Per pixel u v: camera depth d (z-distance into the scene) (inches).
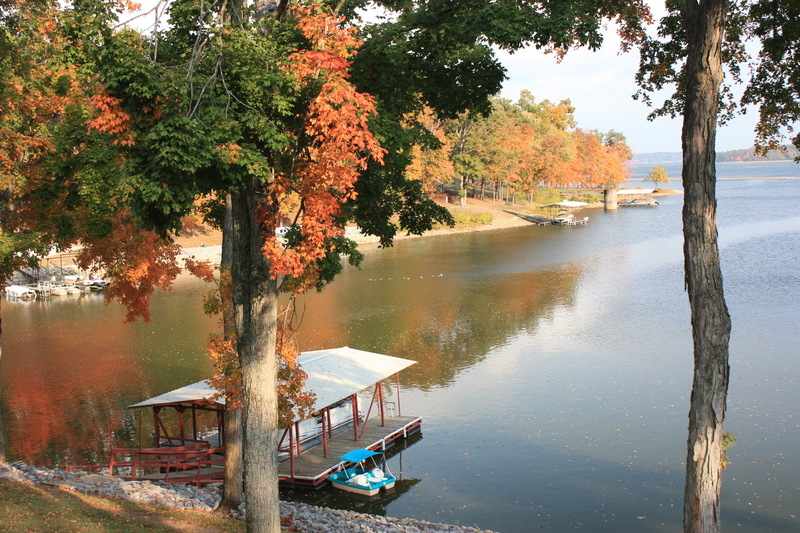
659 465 1052.5
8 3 880.3
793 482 971.9
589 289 2417.6
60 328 2042.3
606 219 4975.4
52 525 604.1
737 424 1178.6
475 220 4591.5
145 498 792.9
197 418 1326.3
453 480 1044.5
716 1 505.0
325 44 515.8
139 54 456.1
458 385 1464.1
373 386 1485.0
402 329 1923.0
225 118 474.3
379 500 992.9
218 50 498.9
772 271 2544.3
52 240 1003.3
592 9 638.5
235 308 629.0
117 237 1041.5
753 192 7593.5
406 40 667.4
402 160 693.9
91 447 1160.2
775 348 1592.0
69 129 867.4
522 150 5004.9
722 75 518.9
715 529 523.2
